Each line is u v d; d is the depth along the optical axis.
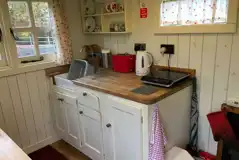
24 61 2.29
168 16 1.94
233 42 1.62
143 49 2.23
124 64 2.23
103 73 2.29
